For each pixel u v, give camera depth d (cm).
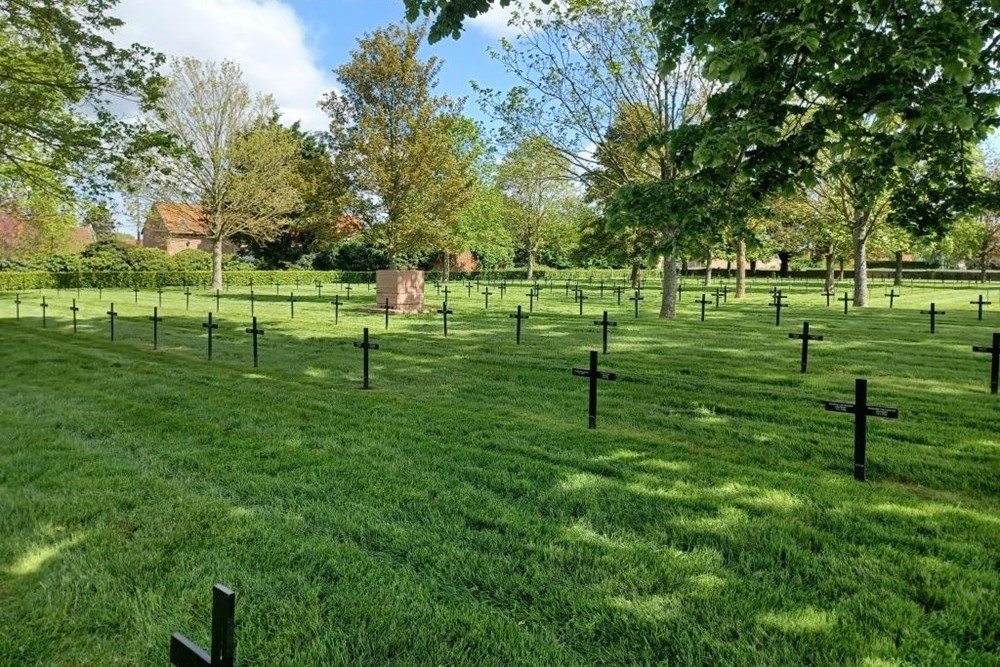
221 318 1803
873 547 346
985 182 547
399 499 419
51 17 1132
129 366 960
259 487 439
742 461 520
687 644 261
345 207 2394
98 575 316
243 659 252
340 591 303
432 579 315
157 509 398
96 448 531
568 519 389
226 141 3322
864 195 586
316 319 1800
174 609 286
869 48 426
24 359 1012
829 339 1345
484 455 514
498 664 251
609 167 1919
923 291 3459
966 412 682
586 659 253
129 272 3938
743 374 923
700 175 511
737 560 335
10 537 358
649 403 742
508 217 5459
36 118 1155
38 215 2138
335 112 2389
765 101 477
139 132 1241
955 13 419
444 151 2366
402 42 2319
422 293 2081
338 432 587
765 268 8194
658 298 2958
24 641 264
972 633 267
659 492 430
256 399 729
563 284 4581
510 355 1123
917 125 395
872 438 584
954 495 444
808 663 249
